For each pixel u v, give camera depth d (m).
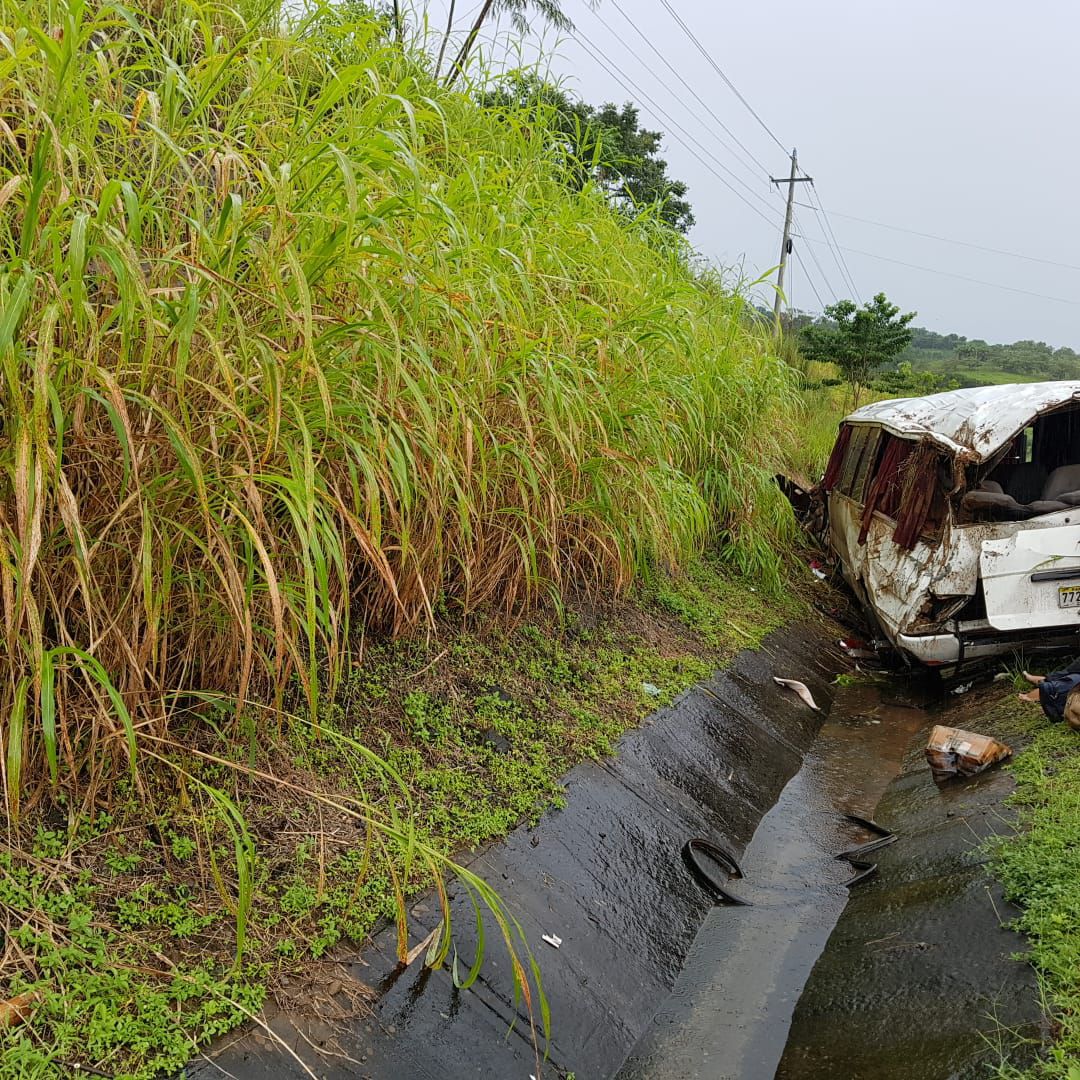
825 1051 3.35
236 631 3.25
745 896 4.65
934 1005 3.29
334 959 2.99
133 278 2.40
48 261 2.79
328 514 3.54
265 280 2.98
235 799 3.32
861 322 21.39
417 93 4.71
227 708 3.25
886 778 6.04
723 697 6.45
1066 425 7.95
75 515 2.40
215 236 2.97
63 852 2.79
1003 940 3.44
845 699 7.73
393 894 3.33
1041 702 5.37
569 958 3.62
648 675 6.07
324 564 2.74
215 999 2.62
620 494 5.74
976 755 5.17
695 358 7.13
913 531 6.85
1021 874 3.73
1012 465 8.10
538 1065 3.12
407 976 3.08
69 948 2.53
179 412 2.93
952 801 4.98
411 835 2.96
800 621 8.91
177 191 3.42
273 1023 2.67
